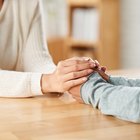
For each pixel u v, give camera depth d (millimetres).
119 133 1376
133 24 5441
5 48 2240
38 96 1925
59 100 1841
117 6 5582
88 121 1510
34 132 1387
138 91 1509
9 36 2244
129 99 1499
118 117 1540
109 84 1681
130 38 5516
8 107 1719
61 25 6148
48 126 1449
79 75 1763
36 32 2275
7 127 1439
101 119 1535
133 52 5484
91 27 5543
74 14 5699
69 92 1812
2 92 1912
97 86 1684
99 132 1387
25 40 2273
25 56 2266
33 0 2275
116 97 1548
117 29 5629
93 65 1793
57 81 1831
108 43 5570
